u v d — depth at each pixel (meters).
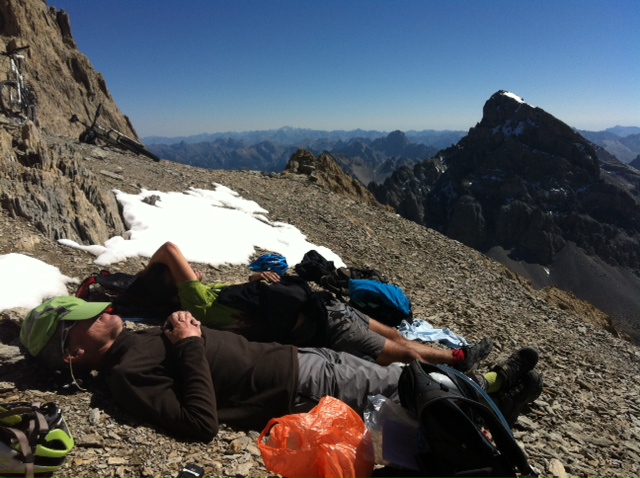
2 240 3.32
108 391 2.16
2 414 1.67
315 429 1.73
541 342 4.80
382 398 1.88
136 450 1.86
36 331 2.13
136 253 3.90
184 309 2.68
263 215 7.48
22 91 9.72
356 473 1.70
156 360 2.08
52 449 1.67
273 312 2.61
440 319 4.57
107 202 4.69
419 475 1.74
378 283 3.19
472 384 1.85
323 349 2.35
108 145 9.73
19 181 3.98
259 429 2.13
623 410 3.56
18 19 16.61
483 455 1.65
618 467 2.64
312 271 3.48
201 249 4.49
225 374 2.10
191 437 1.98
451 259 8.58
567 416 3.07
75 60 18.39
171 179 7.65
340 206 9.98
